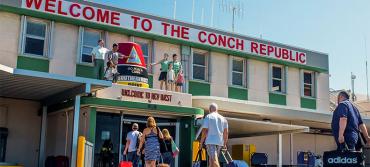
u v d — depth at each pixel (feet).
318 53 84.74
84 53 61.00
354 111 22.39
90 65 60.90
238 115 70.64
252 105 68.64
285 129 64.90
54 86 46.42
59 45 59.21
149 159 35.60
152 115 55.47
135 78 53.72
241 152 72.59
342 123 21.66
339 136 21.62
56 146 53.21
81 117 50.60
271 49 77.87
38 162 56.18
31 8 57.16
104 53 52.39
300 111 74.08
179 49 68.59
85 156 43.93
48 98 54.39
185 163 55.06
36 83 45.09
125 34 64.18
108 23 62.08
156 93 54.03
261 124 58.65
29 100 57.36
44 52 58.49
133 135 46.55
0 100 55.21
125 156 48.65
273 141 81.05
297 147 84.33
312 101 83.51
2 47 55.36
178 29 67.92
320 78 85.51
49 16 58.34
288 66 81.05
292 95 80.74
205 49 71.05
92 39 61.93
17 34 56.70
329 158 21.56
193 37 69.26
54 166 49.19
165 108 53.62
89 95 48.98
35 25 58.59
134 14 64.39
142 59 55.62
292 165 81.51
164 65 59.67
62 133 51.96
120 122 53.11
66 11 59.41
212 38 71.15
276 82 79.61
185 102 56.24
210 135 30.17
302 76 82.69
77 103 46.39
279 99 78.84
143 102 52.39
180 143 56.54
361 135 23.26
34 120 57.41
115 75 52.03
